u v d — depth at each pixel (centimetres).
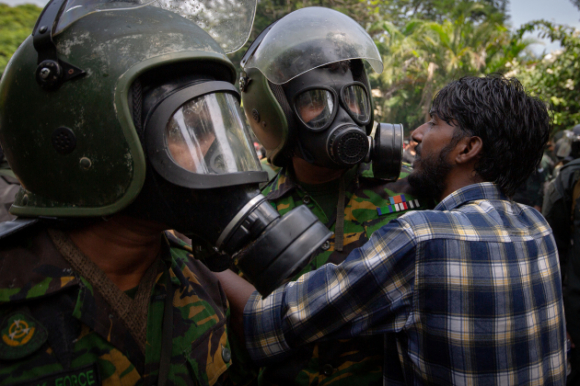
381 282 97
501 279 96
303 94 116
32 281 68
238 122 73
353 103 117
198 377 81
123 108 63
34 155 69
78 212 68
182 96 66
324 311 98
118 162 64
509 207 108
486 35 1247
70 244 73
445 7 1761
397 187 134
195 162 66
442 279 95
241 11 97
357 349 115
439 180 117
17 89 69
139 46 65
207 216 68
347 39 117
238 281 114
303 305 101
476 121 107
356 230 127
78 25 68
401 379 107
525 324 97
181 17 75
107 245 74
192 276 92
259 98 124
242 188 68
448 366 95
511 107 106
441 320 95
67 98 65
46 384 64
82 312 69
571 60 840
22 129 69
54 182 69
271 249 65
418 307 97
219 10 93
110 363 70
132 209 70
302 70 113
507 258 98
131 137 63
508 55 1116
